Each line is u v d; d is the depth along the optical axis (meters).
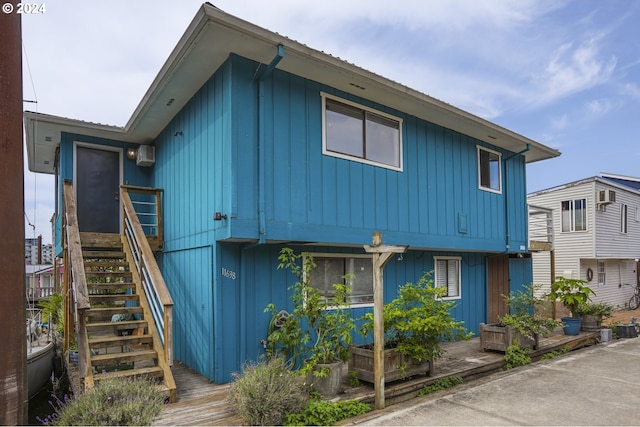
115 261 7.37
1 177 2.73
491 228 9.92
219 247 5.96
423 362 5.99
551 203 18.12
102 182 8.84
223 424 4.24
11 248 2.77
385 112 7.72
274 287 6.45
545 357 8.05
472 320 10.00
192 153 6.93
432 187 8.53
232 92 5.71
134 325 5.67
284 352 5.63
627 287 20.52
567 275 17.08
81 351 4.75
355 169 7.13
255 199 5.85
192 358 6.56
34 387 7.24
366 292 7.85
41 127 8.02
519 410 4.91
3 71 2.77
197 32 5.14
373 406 5.14
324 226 6.56
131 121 7.96
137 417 3.48
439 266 9.44
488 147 10.08
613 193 17.72
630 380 6.26
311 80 6.61
